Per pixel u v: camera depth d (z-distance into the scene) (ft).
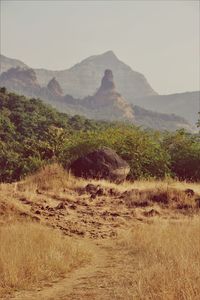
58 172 74.02
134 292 23.30
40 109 476.13
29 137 384.88
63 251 34.86
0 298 24.63
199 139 118.73
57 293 25.57
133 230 47.09
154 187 68.85
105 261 34.91
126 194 65.36
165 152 108.06
